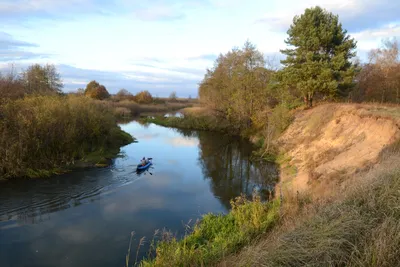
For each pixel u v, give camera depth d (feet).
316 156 57.72
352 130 57.06
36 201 41.06
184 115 154.61
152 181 52.90
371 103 76.23
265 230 26.94
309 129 74.38
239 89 106.63
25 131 50.72
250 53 113.91
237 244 25.08
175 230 33.47
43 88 100.58
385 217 18.11
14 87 70.69
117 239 31.42
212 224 31.71
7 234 32.14
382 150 40.88
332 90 78.18
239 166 66.85
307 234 17.95
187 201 43.34
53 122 56.34
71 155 60.03
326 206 23.04
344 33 83.97
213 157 76.07
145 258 27.48
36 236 31.81
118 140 87.10
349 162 44.06
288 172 57.62
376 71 107.86
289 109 96.12
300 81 83.76
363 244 15.72
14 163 49.03
